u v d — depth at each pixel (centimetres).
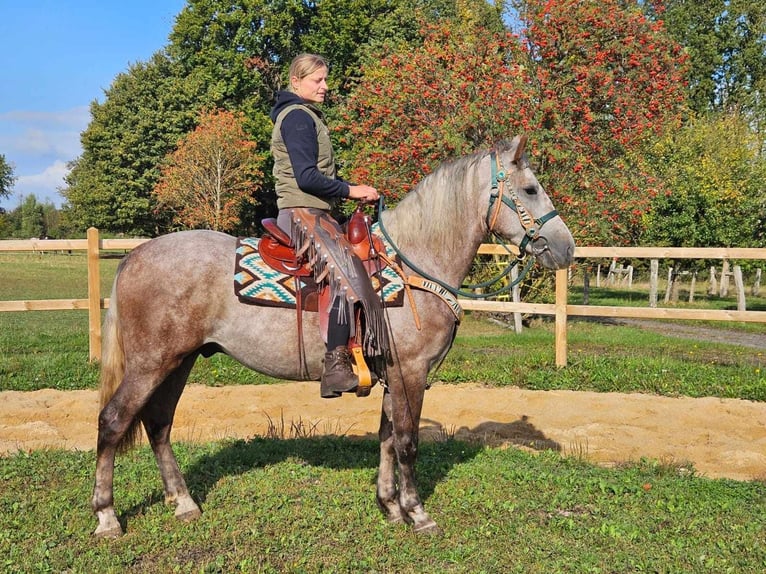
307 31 3375
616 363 940
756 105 3750
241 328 403
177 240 414
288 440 598
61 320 1545
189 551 383
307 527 412
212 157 3269
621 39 1288
